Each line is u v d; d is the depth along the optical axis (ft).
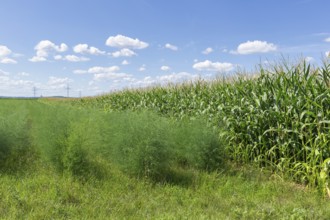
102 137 27.84
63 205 15.99
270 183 20.89
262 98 24.63
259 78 27.14
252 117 26.02
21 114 35.81
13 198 16.14
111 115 34.24
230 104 28.91
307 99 20.57
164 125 23.20
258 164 25.03
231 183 20.81
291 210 16.12
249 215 15.15
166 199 17.83
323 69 21.20
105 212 15.34
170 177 21.98
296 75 22.98
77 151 21.38
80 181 20.01
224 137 27.94
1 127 25.07
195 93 38.68
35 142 30.53
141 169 21.36
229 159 28.02
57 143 22.04
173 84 48.14
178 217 14.74
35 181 19.63
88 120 29.84
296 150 22.30
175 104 39.58
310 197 18.54
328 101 20.04
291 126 22.84
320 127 20.35
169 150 22.25
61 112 32.99
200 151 24.07
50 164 22.82
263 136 24.98
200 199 17.74
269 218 14.93
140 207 16.43
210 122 29.14
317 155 19.79
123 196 18.06
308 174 20.51
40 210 14.99
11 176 20.90
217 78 38.11
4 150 24.54
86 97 110.52
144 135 21.61
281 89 23.45
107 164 24.76
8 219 13.71
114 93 75.61
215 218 14.80
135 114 25.54
